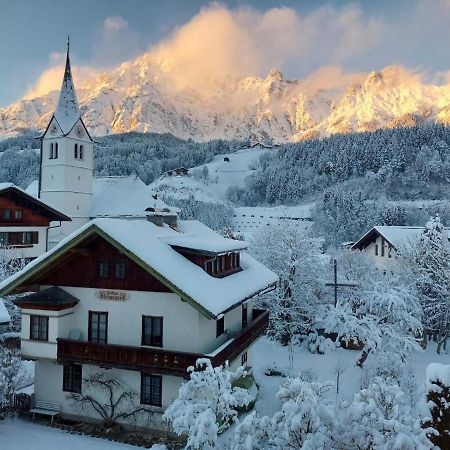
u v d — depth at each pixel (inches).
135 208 2824.8
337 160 7175.2
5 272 1469.0
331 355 1525.6
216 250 933.8
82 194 2780.5
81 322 931.3
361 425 480.1
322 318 1616.6
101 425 893.8
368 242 2470.5
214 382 592.4
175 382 860.0
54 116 2664.9
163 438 848.3
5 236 1843.0
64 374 945.5
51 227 2576.3
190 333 856.3
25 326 933.2
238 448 498.0
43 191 2721.5
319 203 5826.8
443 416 505.4
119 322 903.7
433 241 1733.5
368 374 1193.4
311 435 475.8
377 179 6363.2
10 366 935.7
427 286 1702.8
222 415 594.9
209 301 808.3
